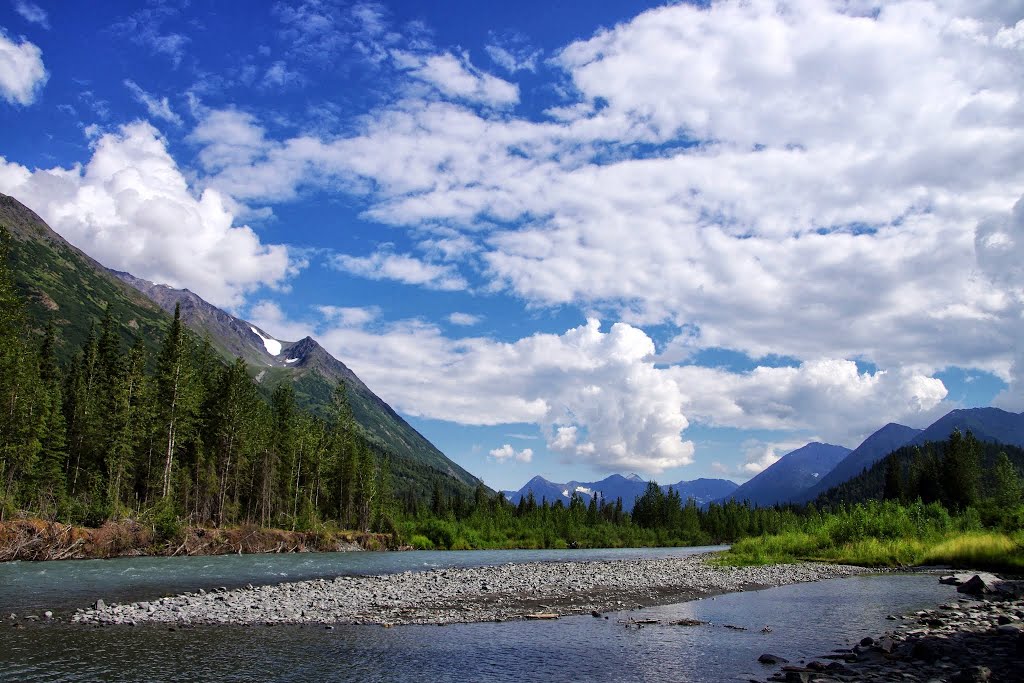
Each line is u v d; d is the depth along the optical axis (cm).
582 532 16262
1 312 7475
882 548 5928
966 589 3578
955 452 13050
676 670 1764
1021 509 6462
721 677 1673
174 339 9112
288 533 8950
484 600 3141
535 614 2709
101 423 8700
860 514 7038
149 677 1672
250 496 10525
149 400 8969
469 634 2284
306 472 11519
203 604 2888
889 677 1536
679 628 2434
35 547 5725
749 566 5569
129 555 6531
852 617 2708
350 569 5466
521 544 14425
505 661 1878
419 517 15188
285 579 4344
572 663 1853
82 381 9919
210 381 10769
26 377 7388
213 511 9519
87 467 8569
